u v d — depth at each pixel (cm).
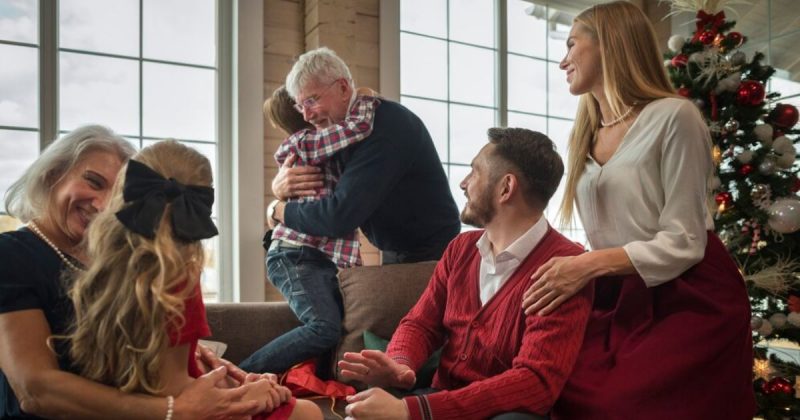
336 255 255
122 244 117
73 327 127
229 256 352
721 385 162
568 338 156
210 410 125
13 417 129
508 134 175
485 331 170
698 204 170
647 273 165
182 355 126
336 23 359
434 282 195
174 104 347
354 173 241
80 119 325
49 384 120
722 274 171
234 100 350
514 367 154
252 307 263
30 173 139
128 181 118
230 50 356
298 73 248
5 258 129
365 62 374
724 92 324
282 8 363
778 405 296
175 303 114
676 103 175
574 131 201
